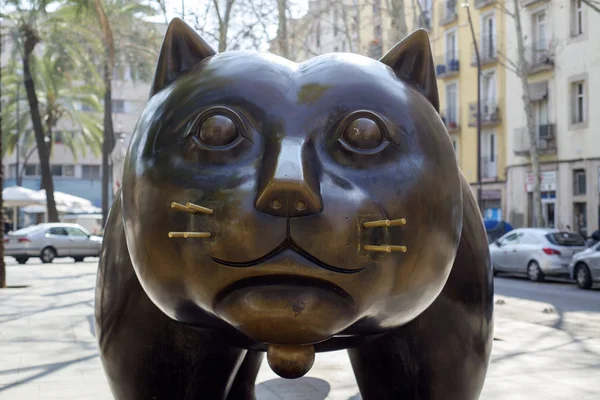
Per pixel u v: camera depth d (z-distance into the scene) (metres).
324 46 31.55
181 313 2.19
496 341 7.88
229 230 1.87
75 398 5.08
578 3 27.33
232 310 1.92
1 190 14.06
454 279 2.60
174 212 1.99
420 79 2.31
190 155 2.00
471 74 33.31
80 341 7.46
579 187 27.48
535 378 5.96
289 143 1.95
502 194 31.64
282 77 2.08
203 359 2.54
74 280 16.08
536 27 29.48
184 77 2.19
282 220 1.83
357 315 2.00
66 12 25.81
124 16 23.08
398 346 2.57
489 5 31.03
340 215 1.87
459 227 2.23
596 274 15.28
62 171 55.22
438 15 35.19
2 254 14.06
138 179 2.10
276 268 1.85
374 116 2.03
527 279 18.77
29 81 27.41
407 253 2.02
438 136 2.17
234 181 1.91
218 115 2.01
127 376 2.59
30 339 7.57
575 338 8.17
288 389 5.43
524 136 29.73
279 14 15.07
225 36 12.82
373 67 2.17
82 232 25.50
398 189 2.00
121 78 30.53
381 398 2.69
